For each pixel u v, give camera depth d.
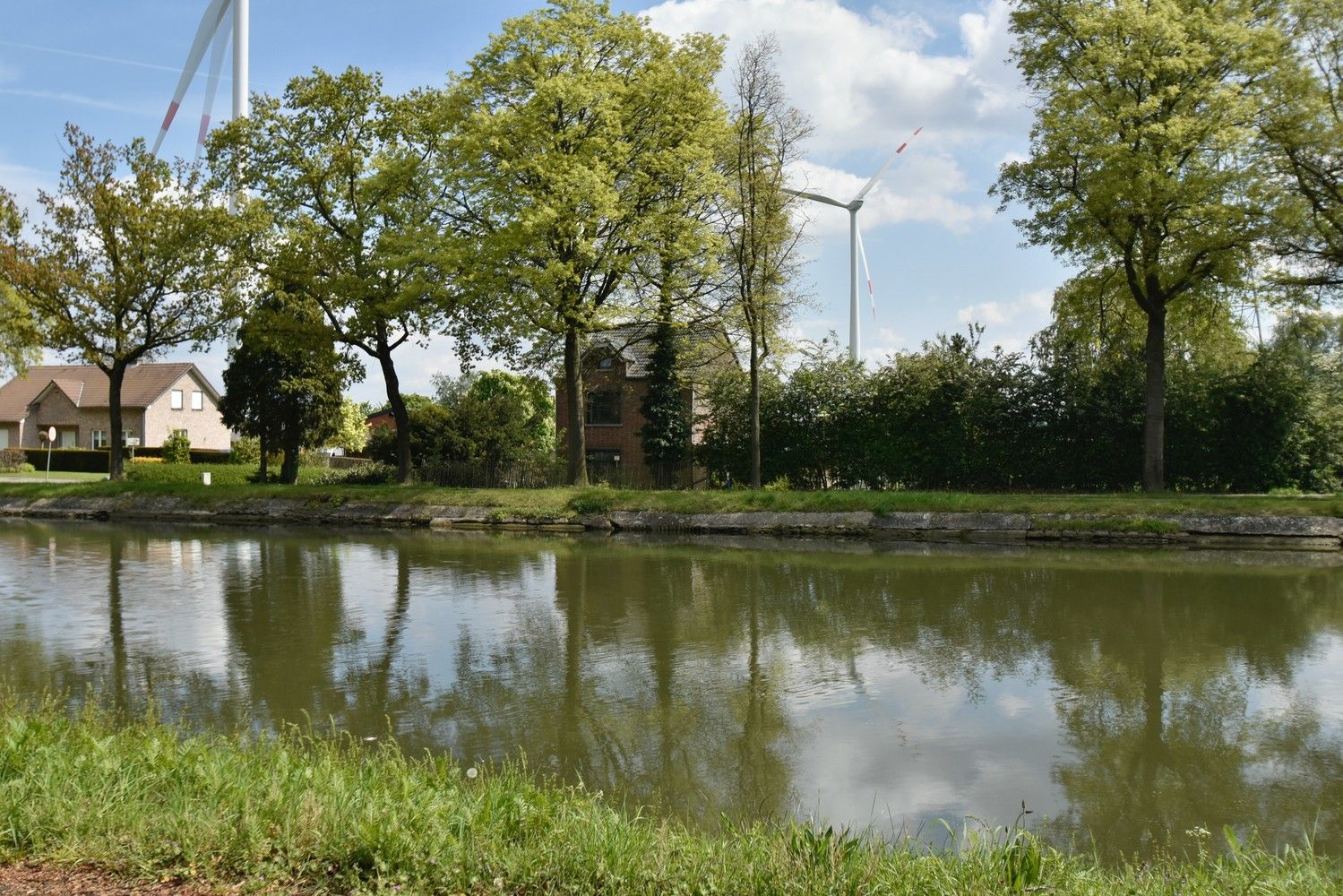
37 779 5.64
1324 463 31.19
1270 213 26.38
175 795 5.48
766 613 14.95
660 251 31.16
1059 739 8.82
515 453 39.88
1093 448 31.62
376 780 6.07
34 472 55.09
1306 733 8.96
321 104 32.94
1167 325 32.66
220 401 38.53
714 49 31.92
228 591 17.11
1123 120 28.03
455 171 31.41
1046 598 16.17
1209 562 20.78
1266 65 27.02
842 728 9.18
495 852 4.85
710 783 7.71
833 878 4.61
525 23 29.92
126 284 34.75
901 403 33.31
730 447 36.19
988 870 4.96
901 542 25.62
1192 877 5.12
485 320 33.66
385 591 17.16
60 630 13.60
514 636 13.24
